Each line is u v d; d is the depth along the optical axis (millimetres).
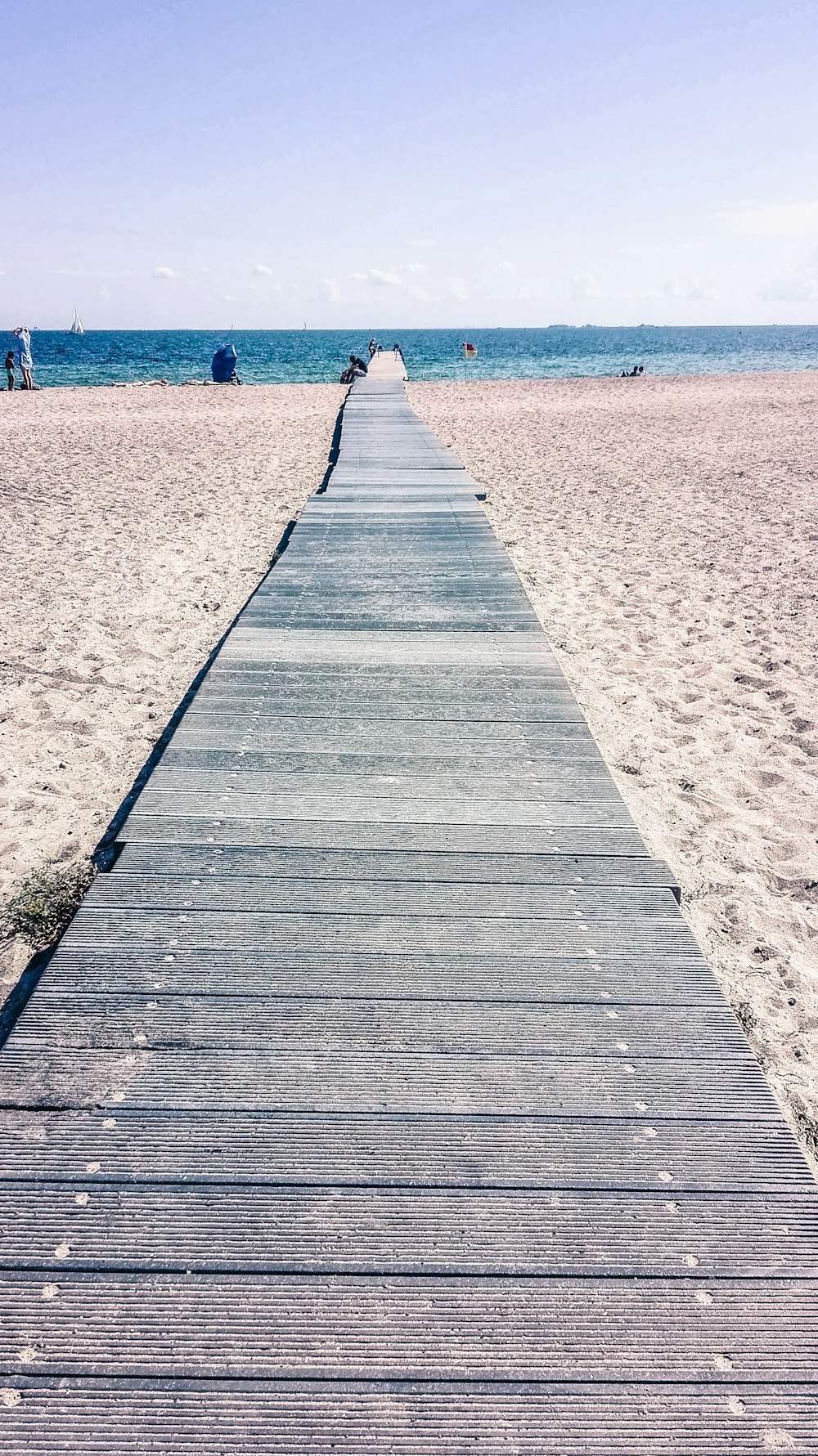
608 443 15469
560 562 8336
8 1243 1779
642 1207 1896
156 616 6645
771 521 9844
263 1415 1528
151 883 2916
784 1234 1855
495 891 2930
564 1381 1584
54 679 5496
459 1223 1844
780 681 5672
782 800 4316
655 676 5770
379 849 3156
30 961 2980
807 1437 1528
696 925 3395
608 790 3611
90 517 9750
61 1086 2129
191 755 3836
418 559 6938
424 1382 1573
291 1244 1789
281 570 6645
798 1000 3018
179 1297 1691
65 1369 1579
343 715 4266
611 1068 2240
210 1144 1996
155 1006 2379
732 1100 2158
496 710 4336
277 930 2703
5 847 3709
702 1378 1598
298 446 14789
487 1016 2387
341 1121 2062
